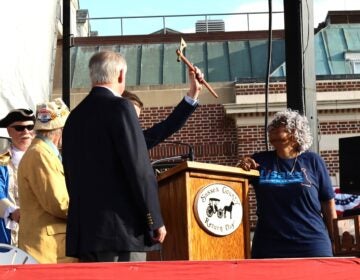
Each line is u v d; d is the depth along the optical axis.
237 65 22.56
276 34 23.42
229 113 18.52
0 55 8.34
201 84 5.01
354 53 22.61
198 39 23.45
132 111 4.15
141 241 4.07
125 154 4.04
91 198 4.09
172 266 3.60
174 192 4.49
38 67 8.93
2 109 8.31
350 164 6.45
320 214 5.02
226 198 4.49
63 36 9.32
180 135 18.61
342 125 18.84
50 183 4.71
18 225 5.36
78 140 4.23
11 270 3.49
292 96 6.87
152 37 23.55
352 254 5.21
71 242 4.15
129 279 3.55
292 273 3.68
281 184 4.98
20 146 5.96
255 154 5.18
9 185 5.76
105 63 4.36
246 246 4.53
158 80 22.14
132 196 4.09
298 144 5.08
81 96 19.09
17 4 8.58
